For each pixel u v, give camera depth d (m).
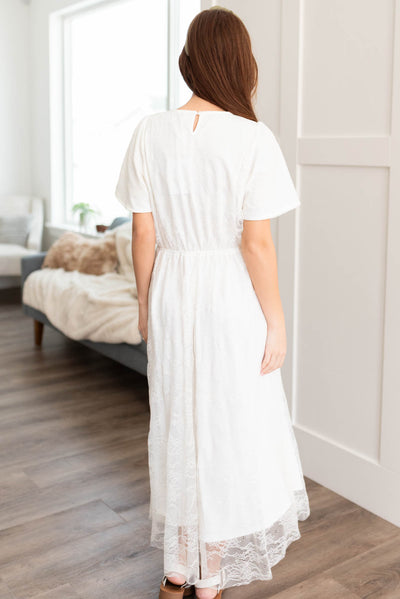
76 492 2.50
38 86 6.09
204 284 1.62
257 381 1.68
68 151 6.00
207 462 1.67
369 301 2.29
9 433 3.04
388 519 2.30
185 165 1.55
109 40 5.29
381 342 2.27
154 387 1.73
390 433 2.25
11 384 3.68
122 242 4.14
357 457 2.39
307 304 2.54
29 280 4.29
